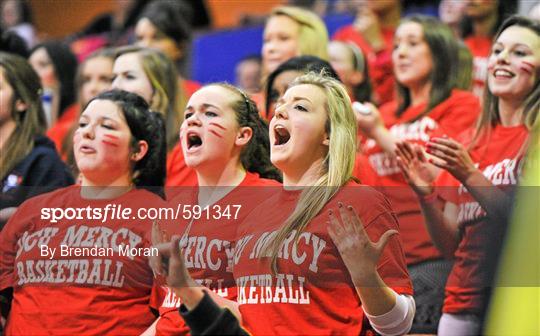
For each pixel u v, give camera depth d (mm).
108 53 9945
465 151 7242
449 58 9062
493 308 5215
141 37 11445
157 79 8695
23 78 8383
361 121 8242
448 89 8984
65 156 9047
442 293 7035
